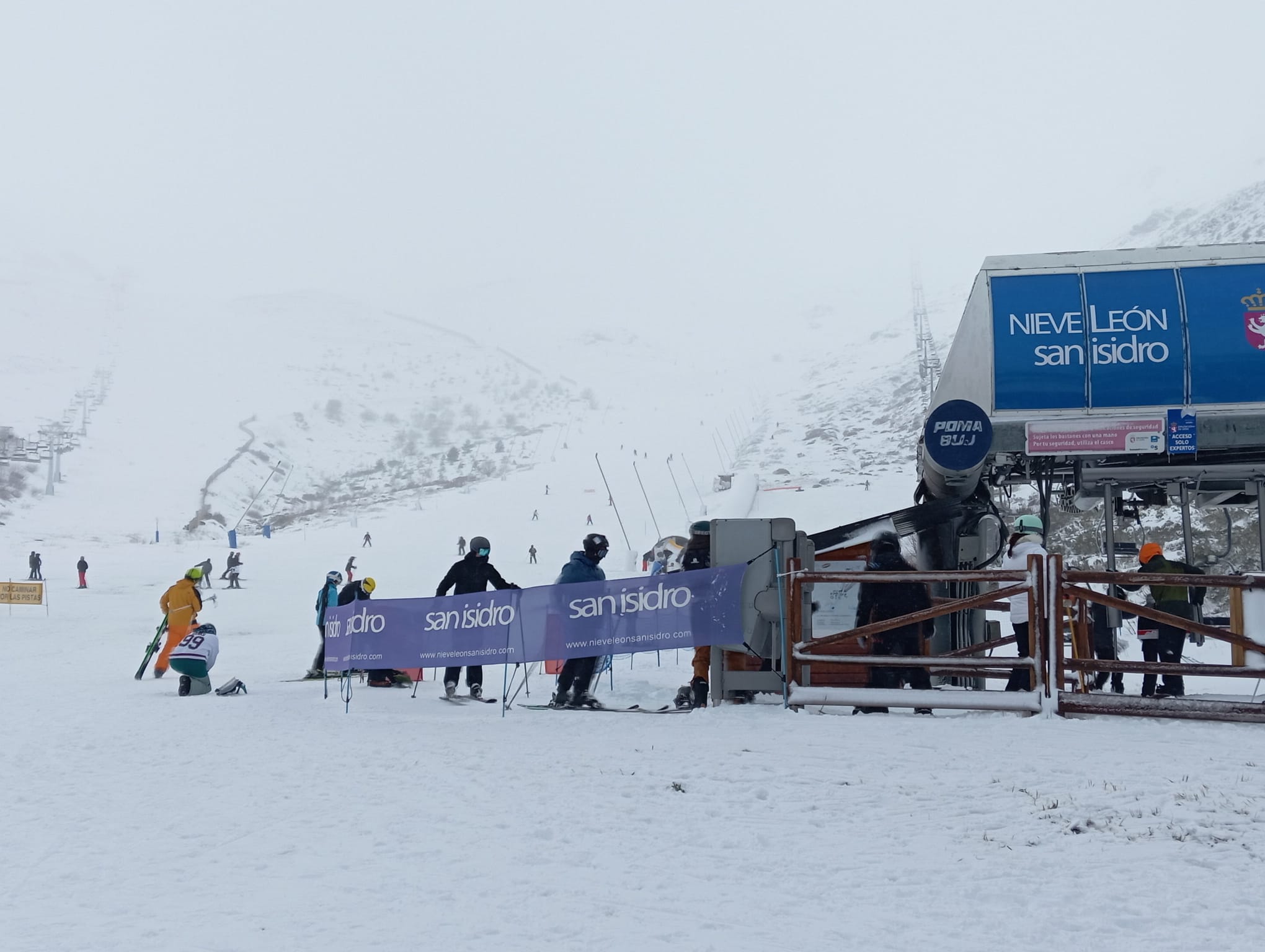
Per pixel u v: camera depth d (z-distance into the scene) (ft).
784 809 19.54
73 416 391.65
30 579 137.49
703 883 15.55
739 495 175.01
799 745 24.94
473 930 13.64
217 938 13.42
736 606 31.71
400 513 246.88
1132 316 40.55
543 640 33.53
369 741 28.35
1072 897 14.46
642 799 20.67
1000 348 41.14
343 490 348.79
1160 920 13.53
